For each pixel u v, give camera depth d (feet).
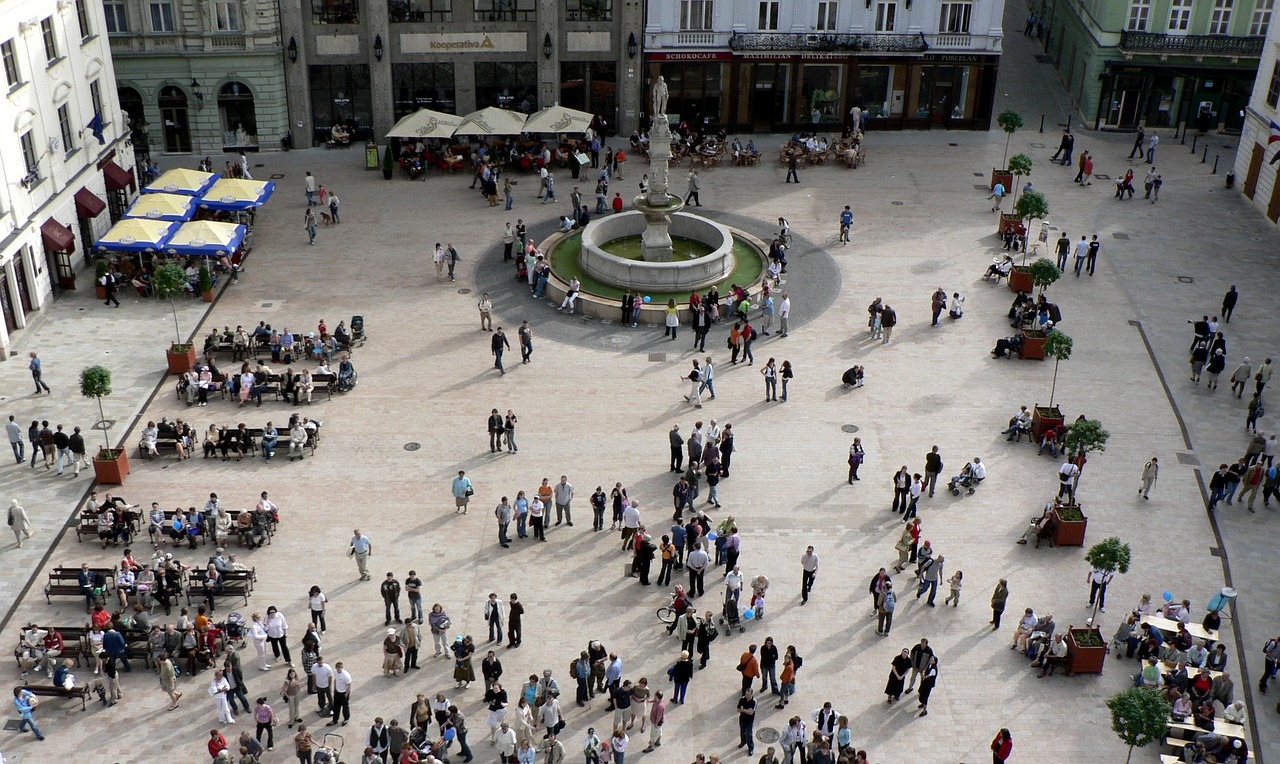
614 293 167.43
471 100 226.38
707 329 153.69
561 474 128.67
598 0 220.02
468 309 164.55
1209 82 236.43
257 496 124.16
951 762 93.81
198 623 101.96
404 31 218.38
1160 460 133.49
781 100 234.58
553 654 104.06
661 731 96.37
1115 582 114.32
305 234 187.11
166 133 217.36
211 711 98.07
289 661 102.83
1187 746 94.48
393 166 211.61
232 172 203.92
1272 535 122.11
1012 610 110.32
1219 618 106.32
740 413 140.36
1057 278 162.61
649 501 124.36
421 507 123.13
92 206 171.32
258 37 210.79
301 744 90.12
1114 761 94.27
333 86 222.48
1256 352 156.97
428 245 184.14
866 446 134.41
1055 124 244.01
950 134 238.27
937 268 178.29
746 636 106.42
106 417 137.69
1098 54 234.58
